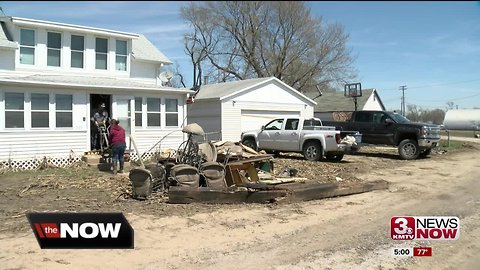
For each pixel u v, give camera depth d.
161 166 10.18
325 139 16.64
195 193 8.95
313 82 38.69
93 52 18.06
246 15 28.16
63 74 17.19
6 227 7.07
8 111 14.32
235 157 11.15
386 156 19.78
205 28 34.62
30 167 14.72
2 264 5.33
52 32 16.98
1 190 10.47
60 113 15.52
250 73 38.84
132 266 5.38
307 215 8.09
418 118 85.44
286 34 33.97
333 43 36.12
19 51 16.20
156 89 17.59
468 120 64.06
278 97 25.47
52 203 8.92
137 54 19.84
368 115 19.75
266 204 8.98
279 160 17.08
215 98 22.75
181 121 18.88
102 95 18.14
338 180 11.90
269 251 6.00
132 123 17.27
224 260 5.62
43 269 5.20
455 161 17.86
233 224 7.41
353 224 7.46
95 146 17.11
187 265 5.44
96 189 10.52
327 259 5.68
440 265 5.50
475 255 5.87
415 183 11.95
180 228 7.12
